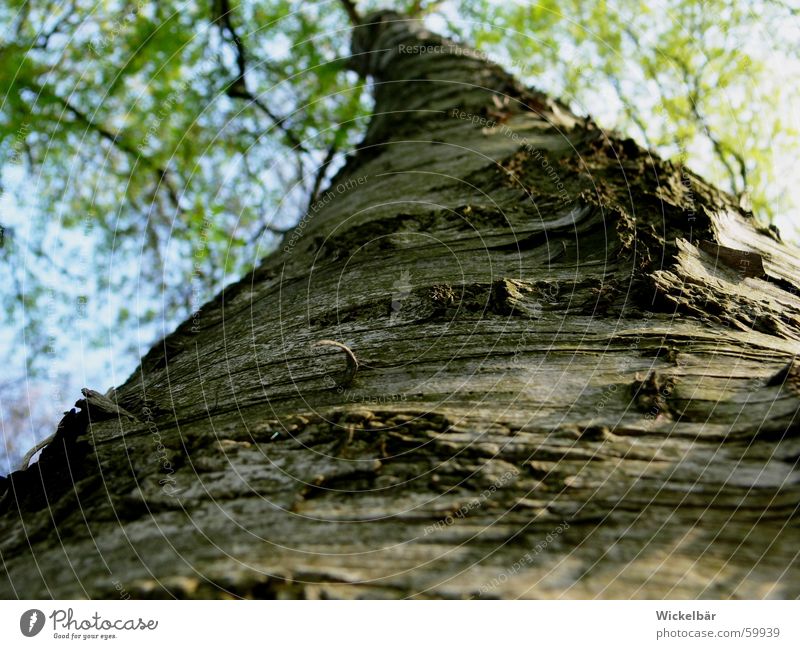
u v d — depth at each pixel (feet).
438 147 12.09
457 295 6.11
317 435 4.29
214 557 3.39
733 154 20.86
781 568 3.07
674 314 5.52
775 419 3.90
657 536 3.31
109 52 23.24
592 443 3.93
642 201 7.92
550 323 5.51
